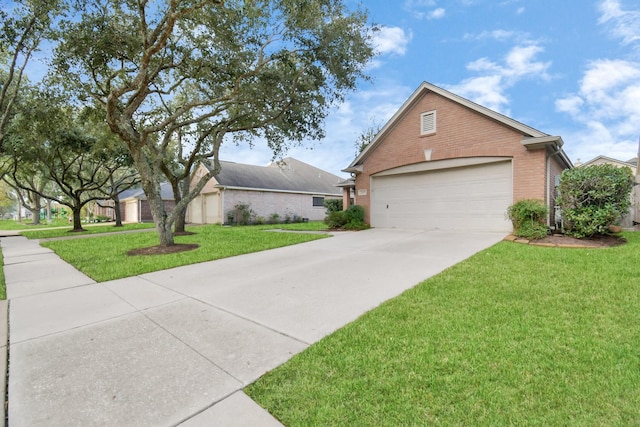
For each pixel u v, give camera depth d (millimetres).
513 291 3973
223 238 10641
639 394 1980
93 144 15258
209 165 13320
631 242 7246
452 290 4094
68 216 40219
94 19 7477
